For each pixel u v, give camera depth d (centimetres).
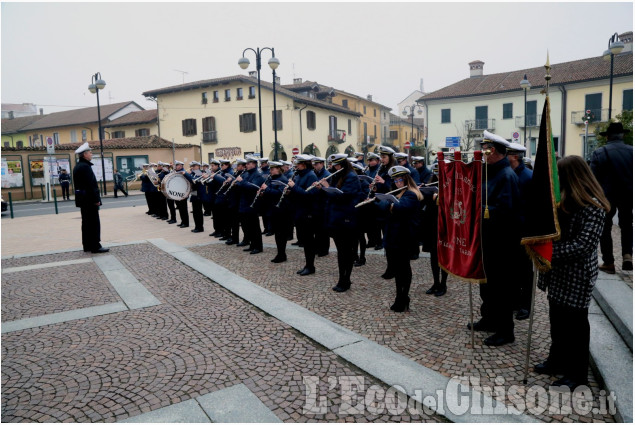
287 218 795
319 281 674
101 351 431
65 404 340
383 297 592
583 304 338
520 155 511
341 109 4116
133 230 1228
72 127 4731
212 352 425
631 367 367
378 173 761
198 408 331
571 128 3503
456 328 483
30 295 607
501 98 3816
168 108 4025
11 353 430
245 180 891
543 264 341
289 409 331
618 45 1697
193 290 621
